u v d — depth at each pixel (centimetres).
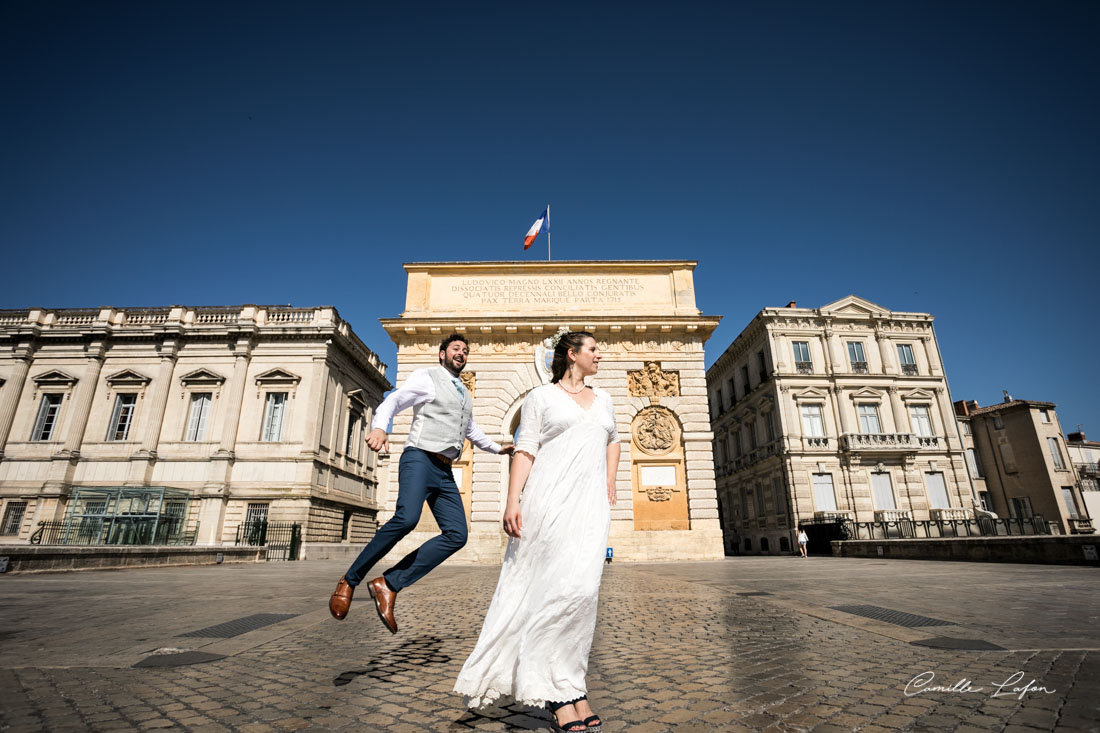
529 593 237
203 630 475
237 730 229
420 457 347
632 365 2222
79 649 395
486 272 2366
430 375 376
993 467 3978
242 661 360
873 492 3069
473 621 540
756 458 3553
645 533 2005
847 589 807
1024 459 3797
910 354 3372
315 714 251
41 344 3173
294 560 2548
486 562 1970
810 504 3030
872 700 264
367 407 3725
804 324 3353
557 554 235
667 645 411
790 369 3266
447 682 309
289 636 455
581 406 265
